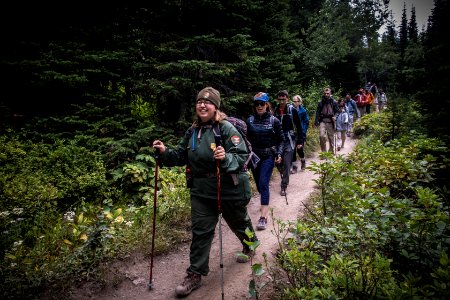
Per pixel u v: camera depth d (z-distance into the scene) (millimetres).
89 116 5484
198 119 2979
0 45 5445
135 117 6215
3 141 4652
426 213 2582
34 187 4086
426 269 2436
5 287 2721
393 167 3994
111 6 6352
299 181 6598
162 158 3033
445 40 6371
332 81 21609
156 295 2936
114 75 5793
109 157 5250
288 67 9695
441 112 5984
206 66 6090
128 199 5031
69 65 5383
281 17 9359
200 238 2920
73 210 4516
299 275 2604
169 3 6316
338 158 3951
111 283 3068
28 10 5613
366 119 11703
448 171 4680
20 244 3234
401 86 8258
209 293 2885
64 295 2836
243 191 2945
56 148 4988
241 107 8023
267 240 3842
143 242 3715
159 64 6211
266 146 4289
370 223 2676
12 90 5496
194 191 2939
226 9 7051
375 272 2051
